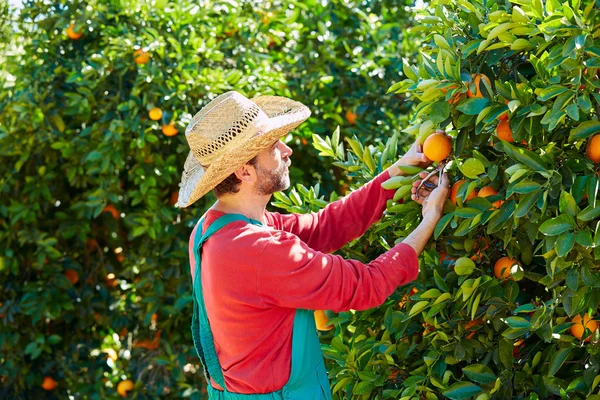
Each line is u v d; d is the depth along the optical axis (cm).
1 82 420
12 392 419
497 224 185
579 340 196
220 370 200
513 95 182
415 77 211
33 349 403
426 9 220
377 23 421
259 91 381
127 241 430
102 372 422
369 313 222
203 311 202
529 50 194
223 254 187
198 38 380
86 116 400
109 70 387
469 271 196
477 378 195
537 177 183
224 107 192
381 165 236
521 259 199
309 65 423
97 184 419
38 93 397
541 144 188
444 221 191
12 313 403
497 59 191
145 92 374
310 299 182
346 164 246
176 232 387
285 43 434
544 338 183
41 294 407
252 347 190
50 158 419
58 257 419
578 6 176
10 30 445
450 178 203
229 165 189
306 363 192
